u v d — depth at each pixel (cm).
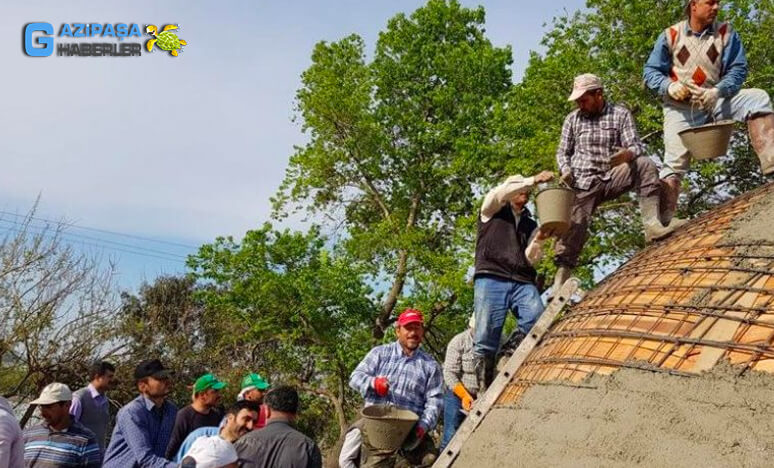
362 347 2269
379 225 2369
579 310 489
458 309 2272
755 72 1706
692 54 550
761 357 325
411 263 2400
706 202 1867
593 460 334
